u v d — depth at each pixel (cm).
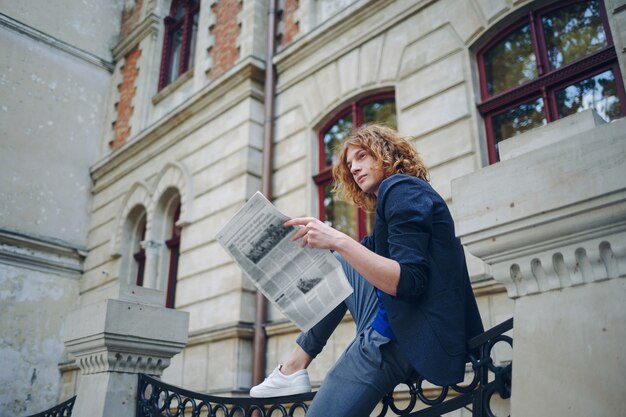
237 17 939
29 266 1044
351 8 739
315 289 195
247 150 810
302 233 192
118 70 1256
